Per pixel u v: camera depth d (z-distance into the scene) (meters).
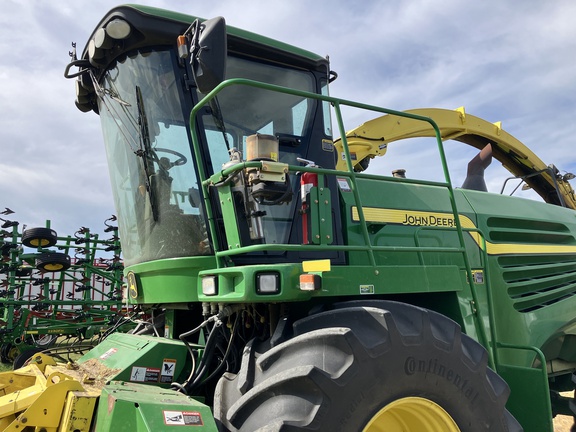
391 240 3.42
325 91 3.41
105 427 2.11
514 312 3.90
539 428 3.10
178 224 2.88
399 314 2.40
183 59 2.89
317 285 2.22
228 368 2.66
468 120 5.58
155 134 2.98
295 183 2.95
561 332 4.16
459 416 2.41
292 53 3.23
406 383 2.25
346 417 2.05
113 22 2.84
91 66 3.29
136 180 3.19
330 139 3.33
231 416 2.16
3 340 9.54
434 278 2.79
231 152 2.60
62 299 10.99
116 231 11.16
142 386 2.46
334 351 2.14
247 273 2.21
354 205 3.30
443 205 3.81
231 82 2.34
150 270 3.00
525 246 4.23
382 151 5.14
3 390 3.00
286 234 2.84
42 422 2.35
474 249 3.85
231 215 2.48
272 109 3.13
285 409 2.04
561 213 4.92
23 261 10.12
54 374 2.70
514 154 5.98
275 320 2.59
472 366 2.49
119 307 10.98
